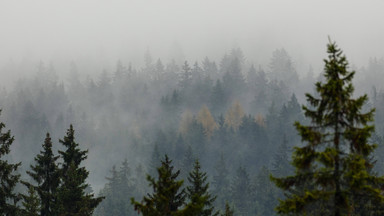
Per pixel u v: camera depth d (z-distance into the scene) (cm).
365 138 1191
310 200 1260
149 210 1452
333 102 1227
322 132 1270
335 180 1255
